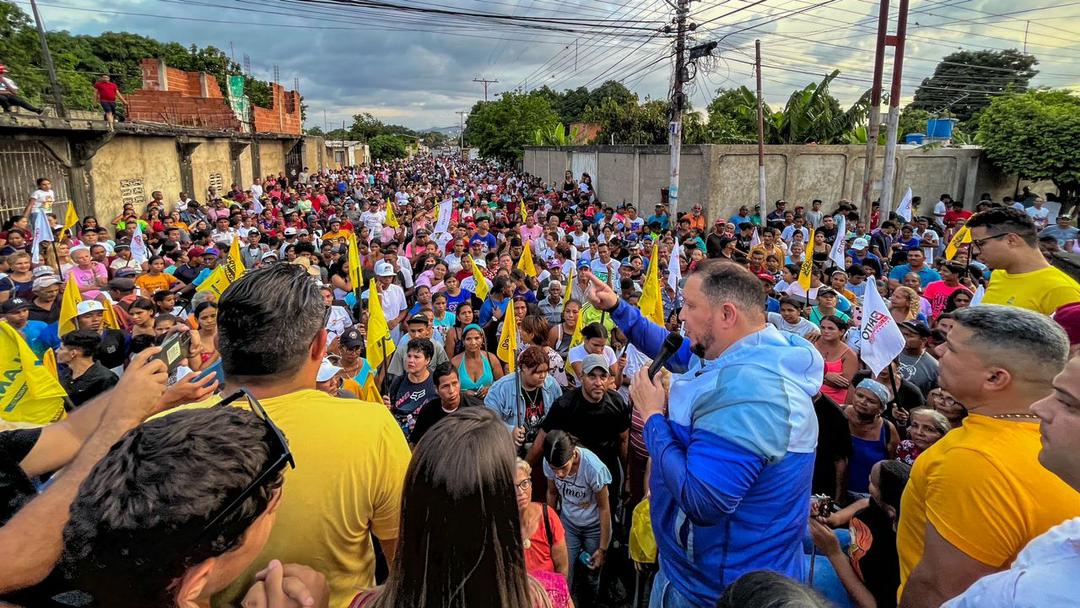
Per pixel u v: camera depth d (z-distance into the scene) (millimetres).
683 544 2143
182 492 998
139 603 1032
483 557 1300
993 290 3590
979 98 49438
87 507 1012
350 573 1637
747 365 1989
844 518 3088
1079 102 20969
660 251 11117
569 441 3979
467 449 1333
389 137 79062
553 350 6789
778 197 19703
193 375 1724
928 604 1915
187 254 10391
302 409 1633
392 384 5559
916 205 19828
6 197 12438
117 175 16562
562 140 35250
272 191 23734
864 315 4988
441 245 12508
